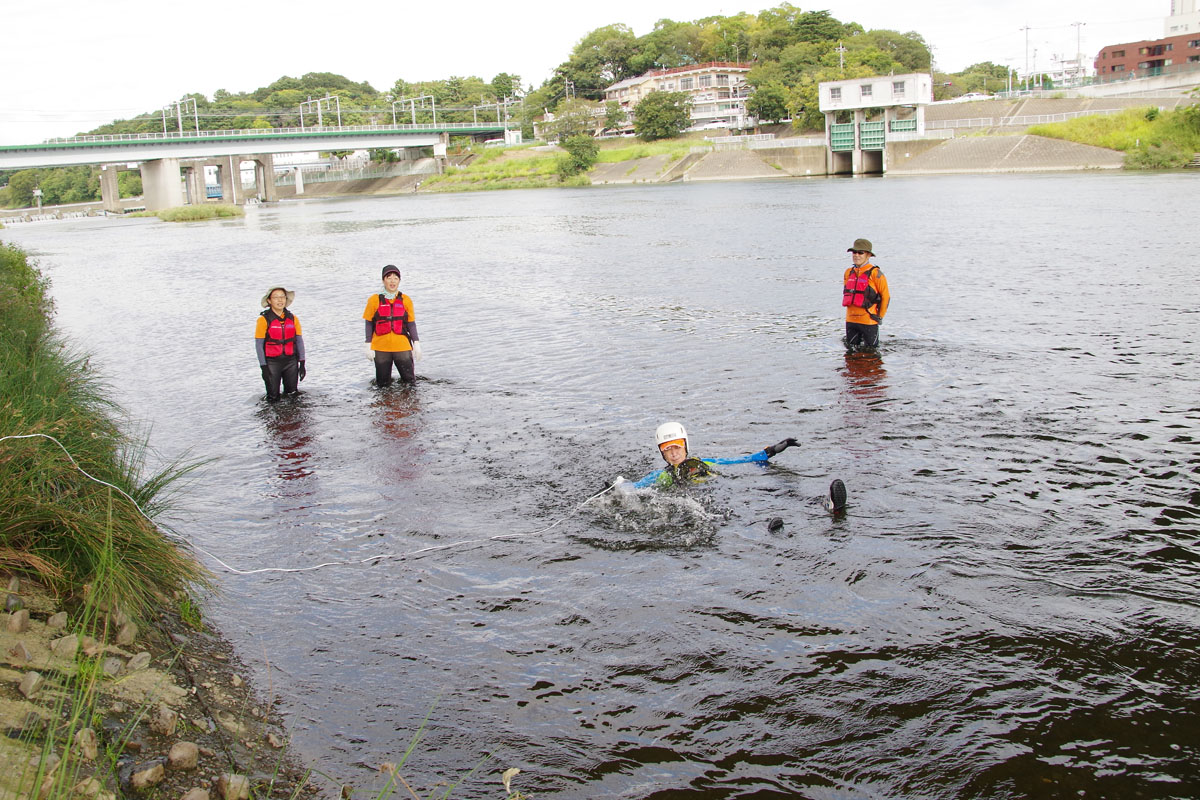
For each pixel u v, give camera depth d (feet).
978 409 32.73
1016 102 311.47
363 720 15.62
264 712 15.78
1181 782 13.48
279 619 19.40
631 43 531.91
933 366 39.40
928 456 27.89
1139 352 40.22
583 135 372.38
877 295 42.70
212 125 579.89
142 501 21.79
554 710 15.78
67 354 37.58
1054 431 29.94
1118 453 27.63
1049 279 61.93
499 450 30.66
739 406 34.45
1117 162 227.81
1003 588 19.44
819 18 470.80
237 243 145.28
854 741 14.65
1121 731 14.69
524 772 14.14
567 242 112.78
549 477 27.68
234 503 26.91
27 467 18.99
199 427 35.99
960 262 73.00
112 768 12.47
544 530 23.62
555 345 48.37
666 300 61.93
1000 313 50.88
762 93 377.09
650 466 28.19
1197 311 48.37
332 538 23.86
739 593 19.67
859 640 17.62
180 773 13.01
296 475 29.32
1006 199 142.31
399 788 13.80
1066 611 18.42
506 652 17.75
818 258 82.17
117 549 18.12
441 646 18.08
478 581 20.90
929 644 17.38
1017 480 25.67
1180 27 378.32
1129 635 17.47
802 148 319.68
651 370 41.14
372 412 36.86
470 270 87.92
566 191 308.60
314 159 594.24
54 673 14.38
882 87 292.40
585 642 18.01
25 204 572.51
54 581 16.98
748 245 96.68
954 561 20.72
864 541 21.91
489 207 230.07
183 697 15.31
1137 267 65.05
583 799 13.51
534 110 503.20
